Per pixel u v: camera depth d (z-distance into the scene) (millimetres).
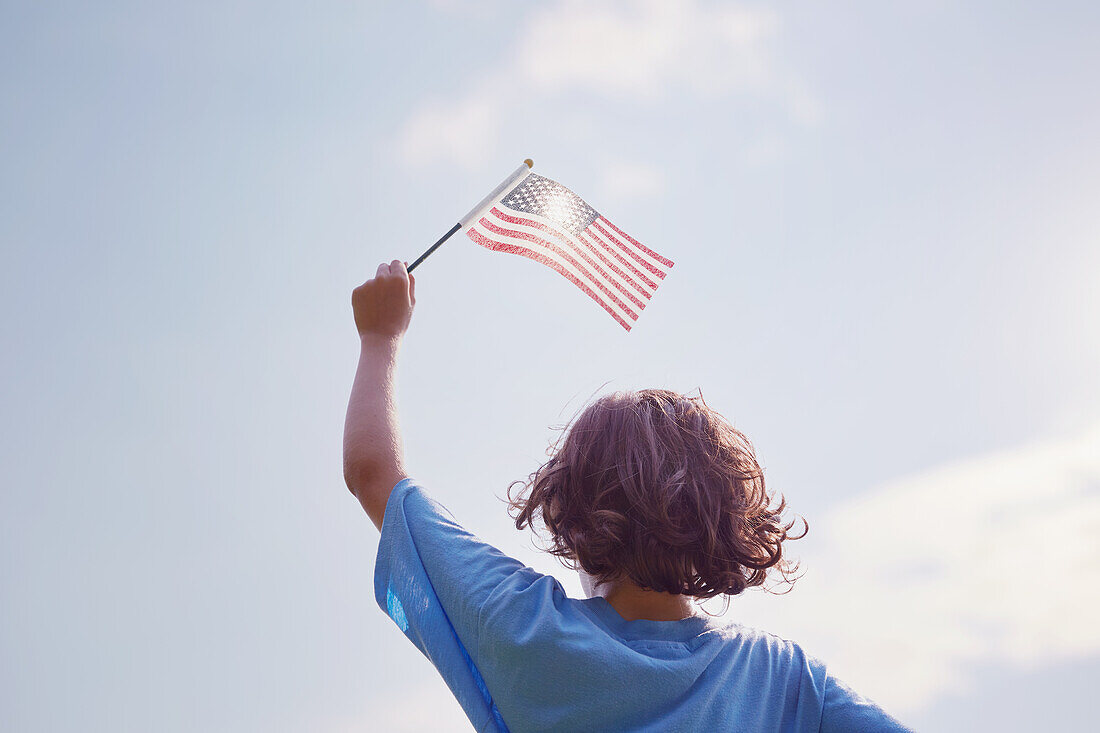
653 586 1993
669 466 2000
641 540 1967
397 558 2080
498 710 1909
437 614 1989
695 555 1971
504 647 1859
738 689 1925
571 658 1833
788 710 1967
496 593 1928
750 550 2023
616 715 1824
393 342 2463
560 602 1950
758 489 2121
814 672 2006
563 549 2109
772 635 2102
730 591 2023
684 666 1871
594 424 2105
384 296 2496
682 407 2141
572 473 2064
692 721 1837
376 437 2254
